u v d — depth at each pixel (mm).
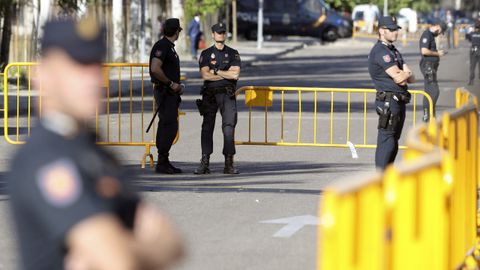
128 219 6523
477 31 63688
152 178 27312
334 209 8750
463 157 15922
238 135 37844
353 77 75938
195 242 18500
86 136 6559
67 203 6141
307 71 84000
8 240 18453
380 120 25469
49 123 6461
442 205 12484
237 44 129250
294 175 28000
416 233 11328
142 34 78000
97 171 6340
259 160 31812
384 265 10266
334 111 47969
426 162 11562
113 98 54375
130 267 6203
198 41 95938
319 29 142125
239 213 21469
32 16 61750
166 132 28391
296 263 16922
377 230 10031
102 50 6496
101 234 6145
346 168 29672
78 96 6469
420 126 14188
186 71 78938
